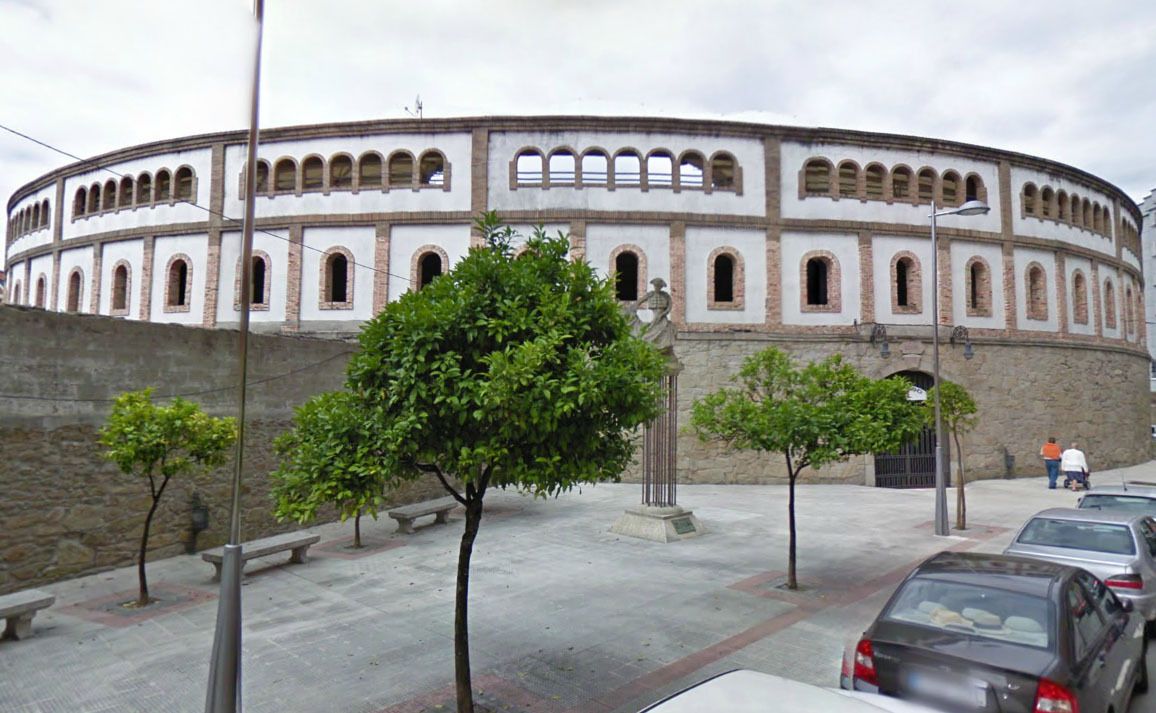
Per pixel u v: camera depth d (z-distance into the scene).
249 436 13.58
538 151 23.09
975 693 4.46
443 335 5.54
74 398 10.59
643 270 22.84
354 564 11.60
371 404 5.85
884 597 9.73
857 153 24.00
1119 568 7.36
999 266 25.03
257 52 5.42
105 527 11.01
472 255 6.02
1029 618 4.89
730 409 10.02
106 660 7.36
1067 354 25.78
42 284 28.16
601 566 11.43
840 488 21.56
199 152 24.41
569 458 5.62
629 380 5.50
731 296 25.53
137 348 11.50
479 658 7.35
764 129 23.47
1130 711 6.09
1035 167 26.11
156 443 8.84
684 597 9.64
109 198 26.12
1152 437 32.75
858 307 23.42
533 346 5.19
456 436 5.57
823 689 3.46
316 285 23.20
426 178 24.00
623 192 23.03
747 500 18.73
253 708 6.15
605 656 7.42
